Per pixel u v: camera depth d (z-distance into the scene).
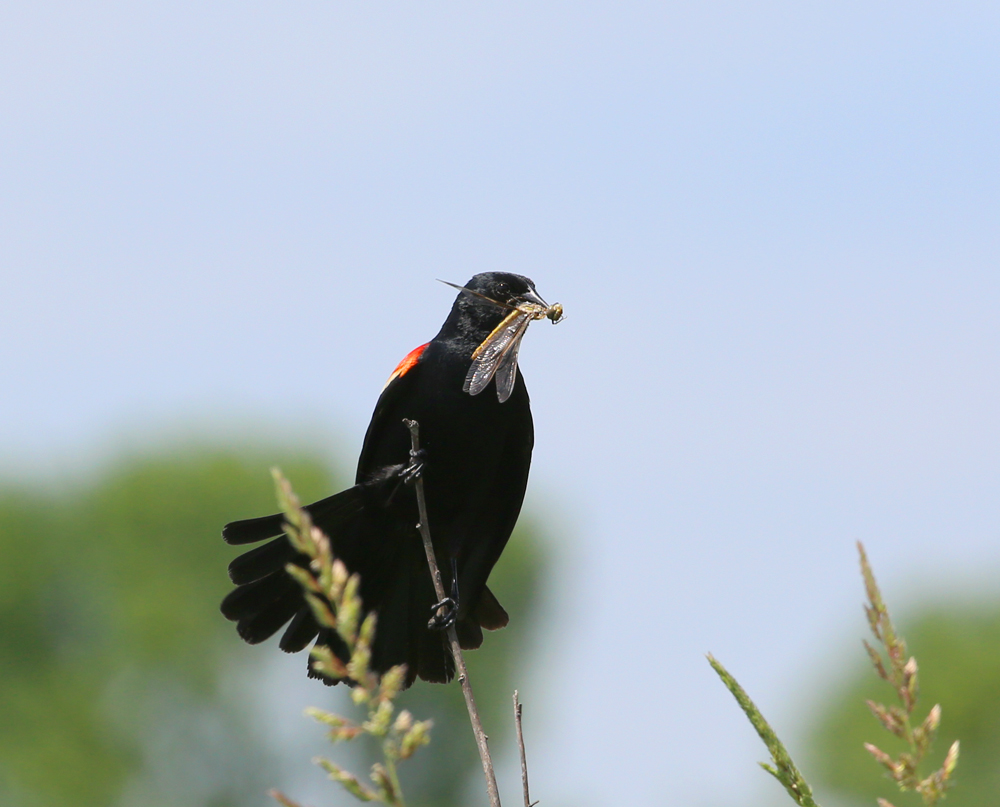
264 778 25.64
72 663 26.30
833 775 17.86
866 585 2.09
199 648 25.83
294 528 2.26
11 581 25.73
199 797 25.52
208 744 25.61
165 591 25.84
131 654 25.50
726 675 2.33
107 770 25.20
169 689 25.62
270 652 26.05
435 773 25.78
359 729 1.98
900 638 2.06
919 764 2.03
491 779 3.38
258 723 25.67
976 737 18.97
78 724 25.27
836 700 18.19
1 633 26.17
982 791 18.86
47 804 25.08
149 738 25.69
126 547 26.19
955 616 20.09
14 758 25.11
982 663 19.20
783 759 2.30
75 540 26.28
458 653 3.74
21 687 25.80
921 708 19.34
